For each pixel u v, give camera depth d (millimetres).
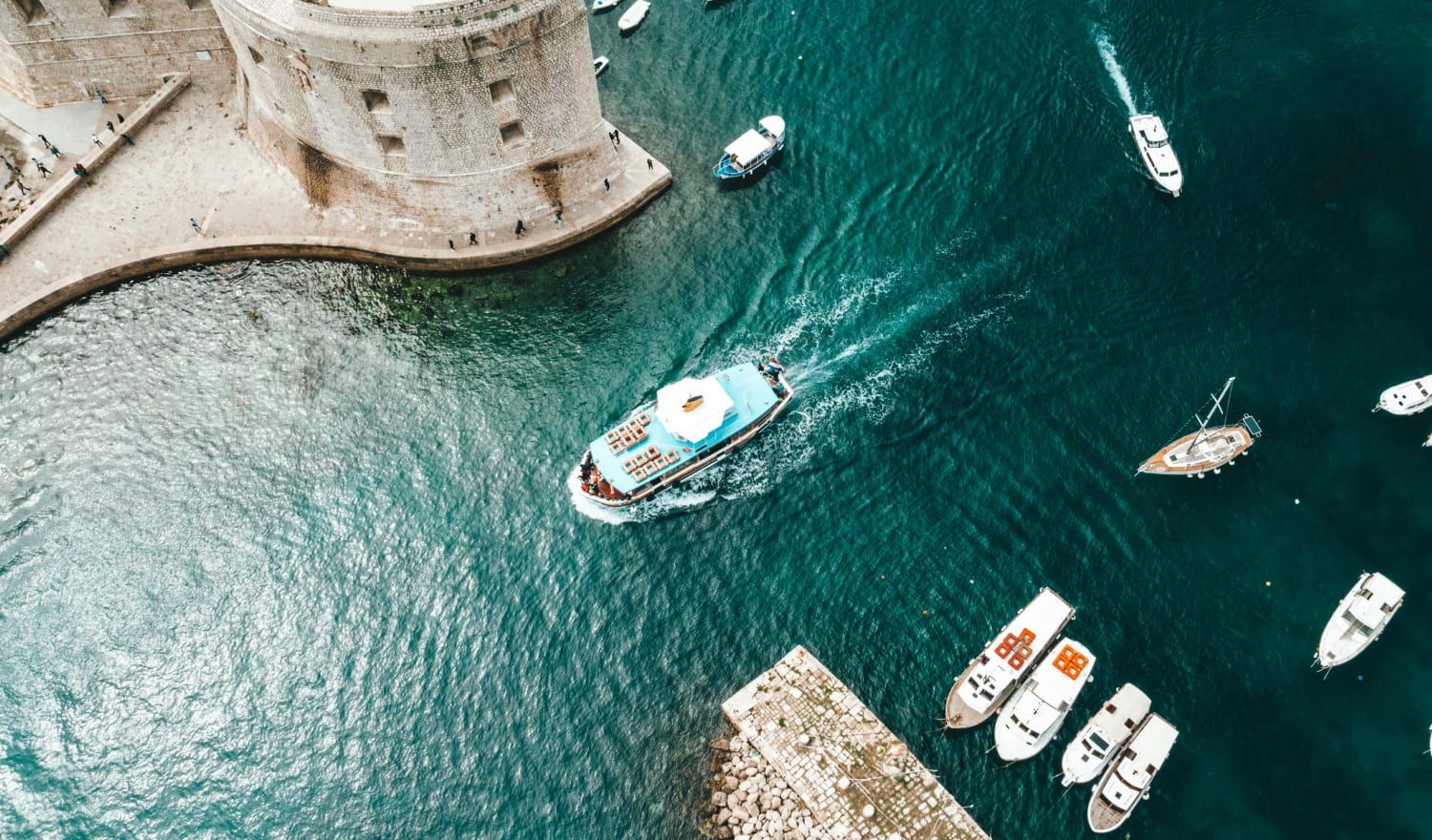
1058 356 79438
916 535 72000
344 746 65375
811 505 73938
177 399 79188
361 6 70562
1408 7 98188
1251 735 64375
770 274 84688
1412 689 65750
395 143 80438
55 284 82000
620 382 79625
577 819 63094
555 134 81812
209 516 73750
